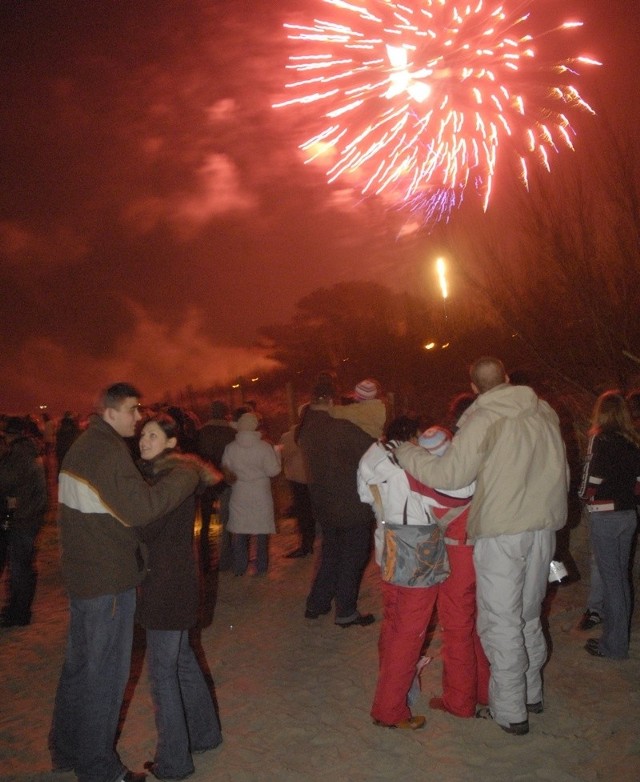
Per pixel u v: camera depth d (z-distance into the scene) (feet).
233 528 26.13
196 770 14.01
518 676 14.15
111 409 13.50
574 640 18.06
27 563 23.21
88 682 13.15
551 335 28.63
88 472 13.00
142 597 13.70
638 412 18.12
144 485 12.98
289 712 15.98
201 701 14.56
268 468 26.13
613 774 12.82
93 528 13.08
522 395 14.30
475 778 13.08
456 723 14.90
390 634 14.88
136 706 16.81
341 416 20.39
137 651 20.06
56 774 14.30
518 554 14.05
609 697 15.29
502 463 13.94
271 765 14.01
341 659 18.48
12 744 15.69
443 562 14.76
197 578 13.87
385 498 14.88
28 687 18.53
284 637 20.26
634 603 19.79
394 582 14.65
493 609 14.16
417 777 13.28
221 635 20.83
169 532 13.56
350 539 20.35
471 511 14.28
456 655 15.03
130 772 13.56
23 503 23.06
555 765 13.21
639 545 23.08
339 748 14.40
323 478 20.29
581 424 28.68
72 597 13.33
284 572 26.58
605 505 16.69
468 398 17.57
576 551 24.91
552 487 14.19
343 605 20.47
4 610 23.50
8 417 24.49
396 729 14.84
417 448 14.47
